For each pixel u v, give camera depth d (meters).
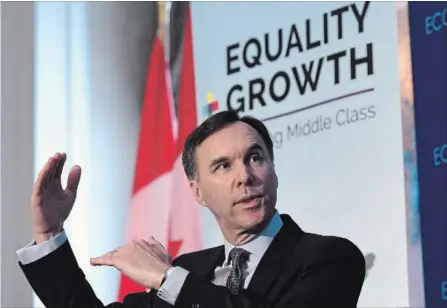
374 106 4.23
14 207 5.47
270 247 3.12
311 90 4.46
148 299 3.27
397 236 4.07
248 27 4.79
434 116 4.02
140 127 5.19
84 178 5.32
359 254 3.11
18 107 5.57
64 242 3.18
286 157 4.51
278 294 3.01
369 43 4.28
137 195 5.12
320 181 4.37
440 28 4.06
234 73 4.82
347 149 4.29
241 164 3.13
